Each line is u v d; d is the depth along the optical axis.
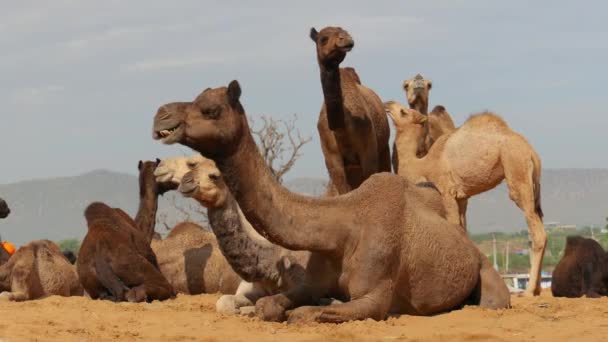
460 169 22.16
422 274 13.83
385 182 13.71
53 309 15.34
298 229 12.96
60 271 20.11
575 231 128.75
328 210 13.23
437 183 22.47
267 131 36.88
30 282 19.38
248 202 12.73
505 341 11.64
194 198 14.95
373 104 19.66
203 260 21.25
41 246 19.97
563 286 20.61
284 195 13.01
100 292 18.08
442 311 14.41
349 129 18.06
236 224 14.97
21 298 19.14
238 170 12.65
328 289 13.70
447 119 25.33
